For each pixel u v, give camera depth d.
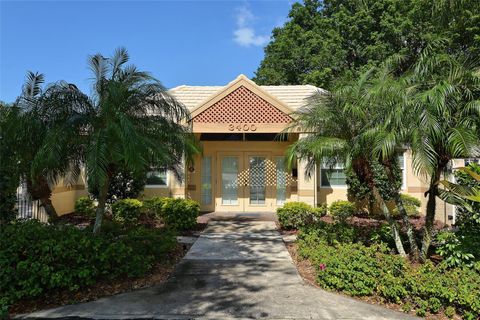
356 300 5.29
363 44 23.98
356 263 5.69
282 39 26.25
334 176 13.88
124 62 7.00
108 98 6.23
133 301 5.13
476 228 6.71
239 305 5.01
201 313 4.74
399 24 21.95
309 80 23.12
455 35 15.70
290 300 5.22
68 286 5.18
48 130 6.05
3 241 5.27
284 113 12.43
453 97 5.72
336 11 26.41
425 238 6.73
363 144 6.32
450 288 4.98
